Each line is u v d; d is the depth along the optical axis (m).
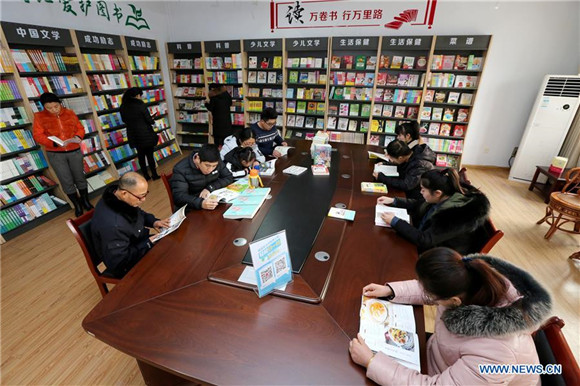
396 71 4.73
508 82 4.43
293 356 0.96
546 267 2.64
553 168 3.79
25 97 3.05
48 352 1.80
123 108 3.96
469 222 1.47
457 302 0.86
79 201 3.48
